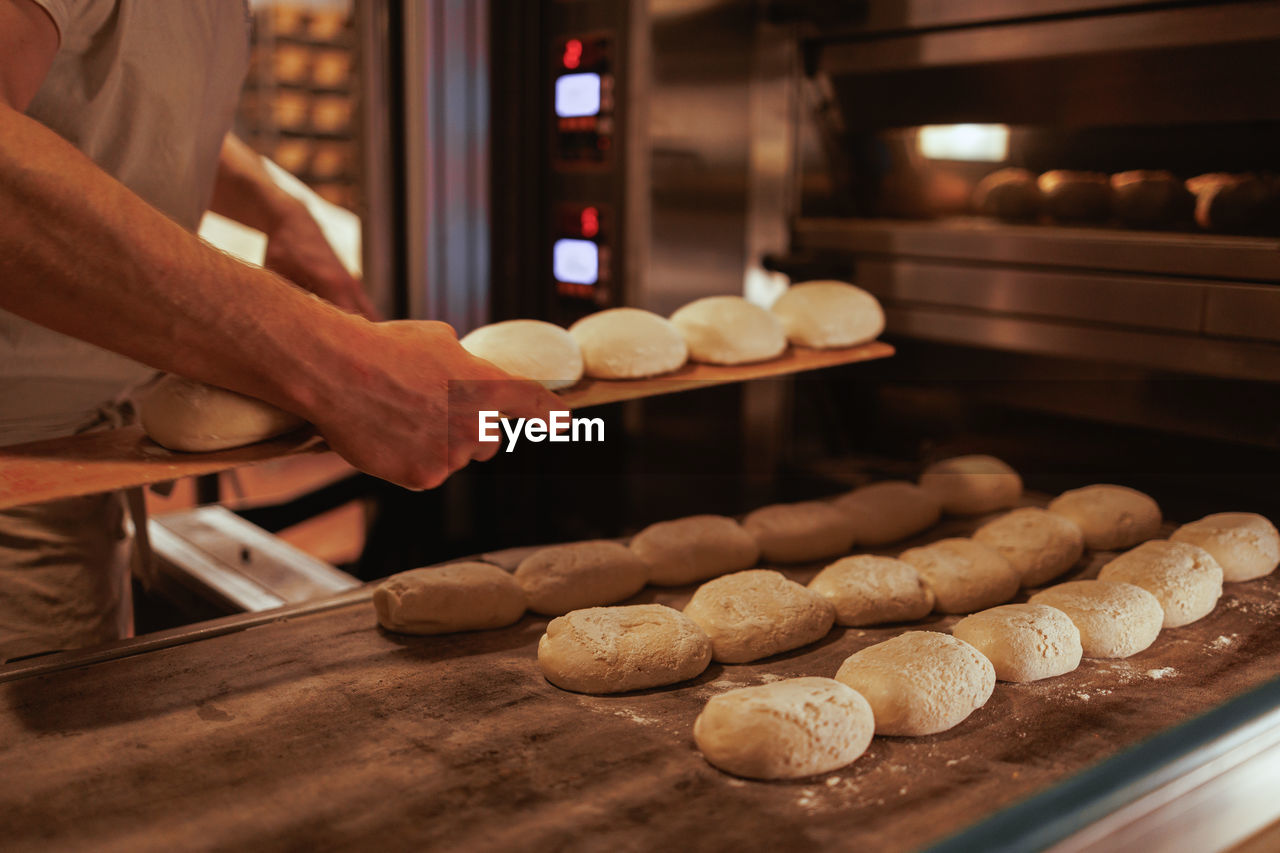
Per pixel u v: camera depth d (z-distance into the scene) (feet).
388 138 5.72
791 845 1.87
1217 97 3.70
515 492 5.95
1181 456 4.15
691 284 5.16
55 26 2.36
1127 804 1.98
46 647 3.35
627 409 5.33
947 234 4.29
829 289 3.74
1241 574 3.28
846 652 2.83
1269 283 3.41
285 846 1.88
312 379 2.34
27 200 1.94
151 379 3.54
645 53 4.79
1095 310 3.86
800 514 3.61
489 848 1.87
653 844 1.88
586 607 3.07
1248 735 2.27
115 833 1.91
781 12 4.77
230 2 3.30
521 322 3.18
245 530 4.98
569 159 5.34
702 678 2.66
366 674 2.63
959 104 4.41
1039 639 2.60
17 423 3.19
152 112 3.03
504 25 5.50
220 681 2.56
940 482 4.06
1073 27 3.83
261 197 3.98
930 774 2.15
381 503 6.07
